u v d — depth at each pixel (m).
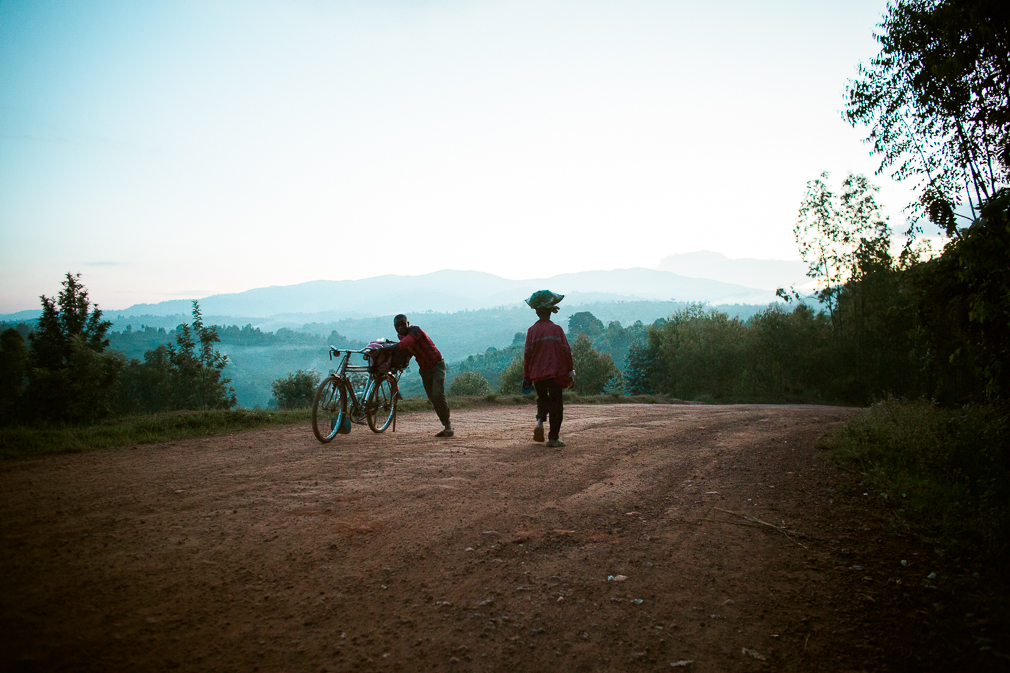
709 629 2.59
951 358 7.59
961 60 7.02
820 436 7.79
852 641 2.49
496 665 2.27
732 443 7.20
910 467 5.62
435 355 7.58
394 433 7.87
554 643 2.44
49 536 3.39
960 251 6.53
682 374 42.28
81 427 7.49
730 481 5.17
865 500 4.60
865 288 33.75
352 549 3.39
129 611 2.54
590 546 3.53
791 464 5.90
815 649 2.43
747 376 40.16
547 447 6.73
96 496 4.28
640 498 4.59
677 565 3.27
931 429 6.76
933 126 8.41
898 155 9.09
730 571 3.21
